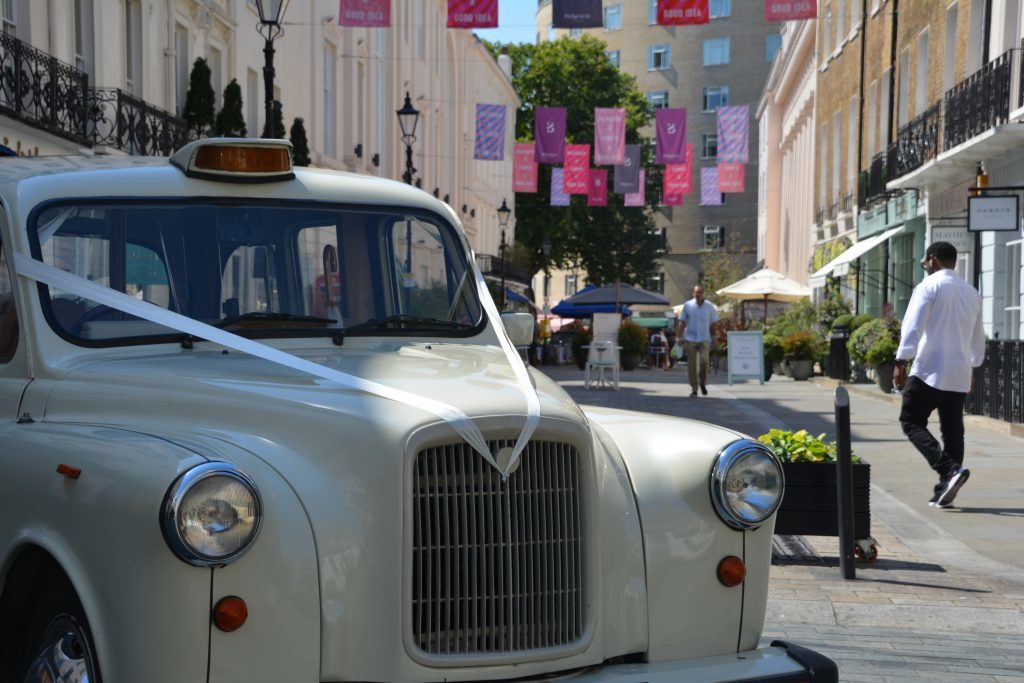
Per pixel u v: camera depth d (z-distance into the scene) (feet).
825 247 138.21
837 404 26.09
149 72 80.33
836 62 132.98
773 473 14.29
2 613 13.56
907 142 87.92
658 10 65.46
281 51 103.86
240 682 11.54
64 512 12.25
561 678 12.64
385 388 13.26
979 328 33.91
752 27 306.14
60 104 65.16
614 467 14.21
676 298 313.12
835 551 28.73
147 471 11.63
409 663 12.11
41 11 65.87
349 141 124.77
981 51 74.23
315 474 12.41
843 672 19.54
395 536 12.14
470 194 200.23
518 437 12.79
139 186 16.19
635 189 130.11
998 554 28.14
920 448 34.12
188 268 15.80
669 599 13.78
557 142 107.76
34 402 14.66
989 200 56.29
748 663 13.09
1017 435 51.96
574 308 166.09
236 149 16.49
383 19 71.05
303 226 16.65
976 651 20.76
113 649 11.49
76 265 15.52
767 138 225.97
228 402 13.29
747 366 103.09
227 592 11.53
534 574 12.82
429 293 17.26
